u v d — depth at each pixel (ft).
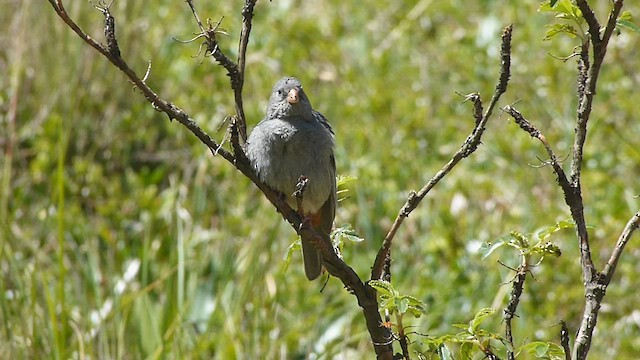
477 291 34.96
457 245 37.35
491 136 44.04
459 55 49.55
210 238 36.29
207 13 50.11
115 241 36.24
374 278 18.79
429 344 17.40
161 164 41.88
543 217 38.40
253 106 43.98
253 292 32.55
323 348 31.68
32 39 41.78
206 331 31.24
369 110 45.37
